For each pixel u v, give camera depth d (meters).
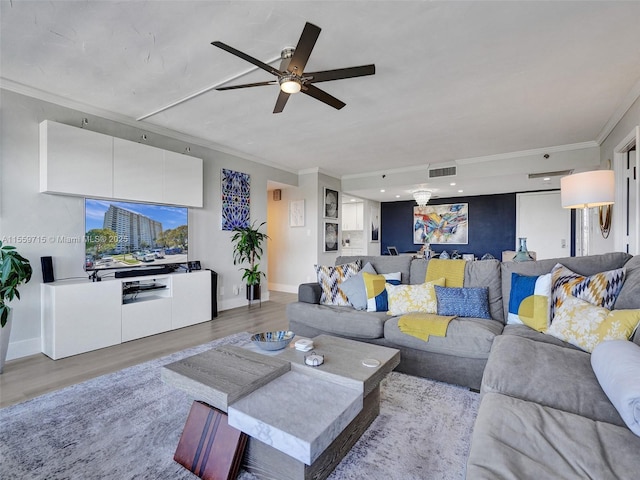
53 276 3.06
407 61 2.52
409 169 6.17
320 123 3.84
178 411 1.97
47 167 2.93
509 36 2.21
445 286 2.81
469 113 3.54
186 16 2.00
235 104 3.30
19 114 2.91
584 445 0.96
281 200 6.83
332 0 1.87
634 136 3.11
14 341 2.88
